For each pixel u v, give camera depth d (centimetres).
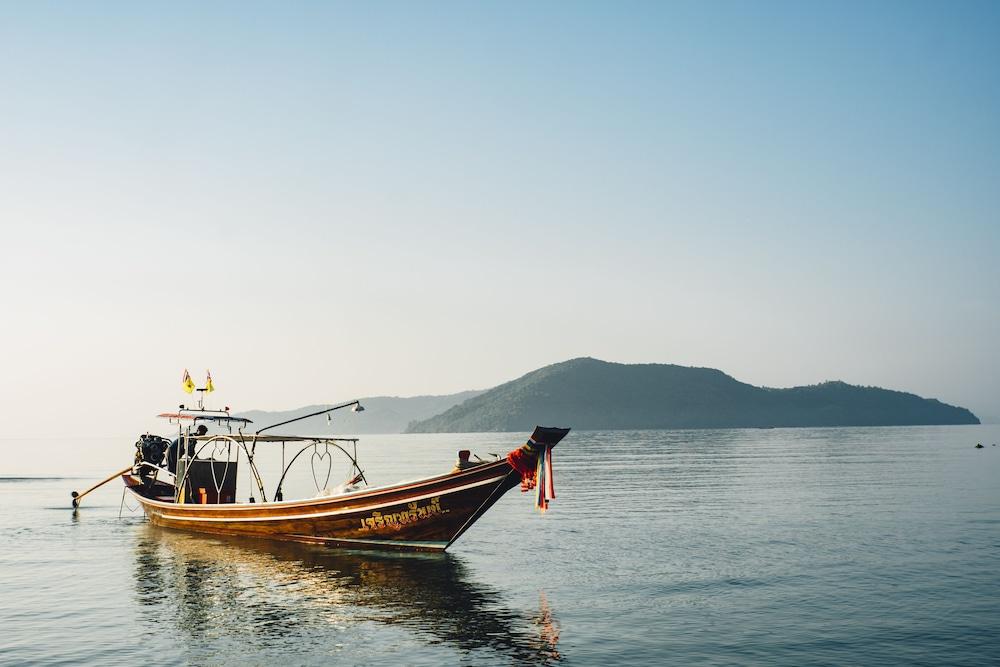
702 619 1775
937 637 1634
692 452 12600
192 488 3306
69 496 5169
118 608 1914
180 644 1606
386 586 2142
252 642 1617
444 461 11325
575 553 2647
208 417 3375
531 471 2392
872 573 2253
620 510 3944
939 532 3025
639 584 2139
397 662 1485
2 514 4028
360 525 2677
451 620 1780
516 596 2009
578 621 1764
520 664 1470
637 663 1477
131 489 3775
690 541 2878
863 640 1616
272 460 11944
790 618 1781
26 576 2320
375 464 10244
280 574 2327
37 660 1505
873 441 18188
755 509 3906
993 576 2205
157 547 2869
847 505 4038
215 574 2336
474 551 2709
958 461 8694
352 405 3111
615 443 18988
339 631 1695
